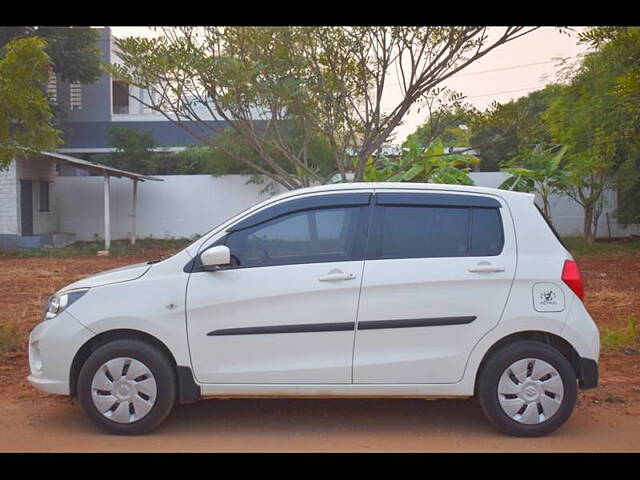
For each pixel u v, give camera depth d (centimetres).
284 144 1015
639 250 2081
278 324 550
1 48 2434
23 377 746
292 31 886
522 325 553
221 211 2527
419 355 551
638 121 994
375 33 885
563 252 569
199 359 553
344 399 667
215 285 555
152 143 2762
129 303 555
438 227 570
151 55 870
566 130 2095
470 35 866
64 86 3106
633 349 863
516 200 579
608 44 1016
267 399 666
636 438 566
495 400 554
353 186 581
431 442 554
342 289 551
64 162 2230
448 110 955
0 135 898
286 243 569
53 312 576
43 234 2352
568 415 555
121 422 556
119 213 2552
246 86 888
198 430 580
